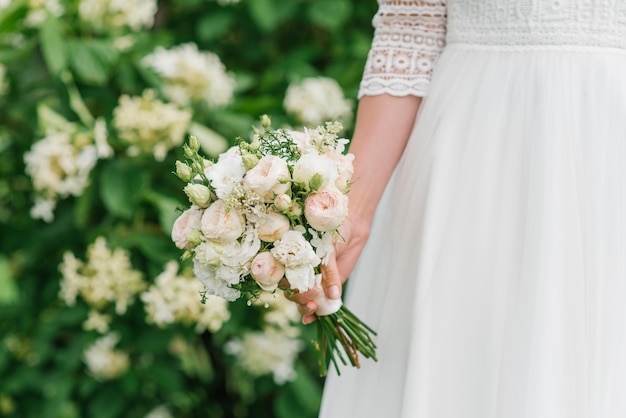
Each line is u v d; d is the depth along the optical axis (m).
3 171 3.00
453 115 1.61
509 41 1.57
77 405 2.91
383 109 1.70
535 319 1.43
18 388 2.87
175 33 3.27
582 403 1.45
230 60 3.29
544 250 1.45
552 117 1.50
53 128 2.69
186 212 1.45
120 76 2.75
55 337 2.91
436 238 1.57
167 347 2.79
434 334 1.55
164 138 2.62
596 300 1.46
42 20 2.70
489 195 1.54
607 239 1.47
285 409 2.91
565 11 1.52
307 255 1.40
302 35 3.30
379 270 1.74
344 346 1.60
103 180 2.62
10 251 3.02
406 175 1.67
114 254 2.65
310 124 2.90
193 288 2.58
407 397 1.53
